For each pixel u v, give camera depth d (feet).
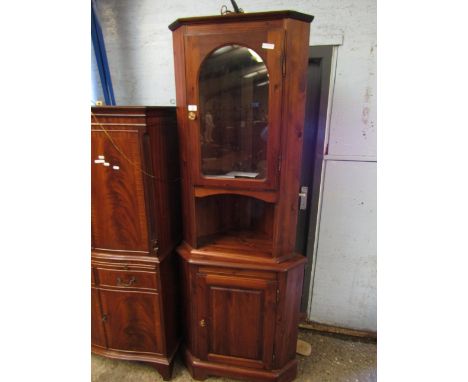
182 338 5.23
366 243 5.21
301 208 5.27
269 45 3.20
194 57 3.44
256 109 3.65
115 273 4.33
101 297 4.49
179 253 4.33
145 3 4.71
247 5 4.43
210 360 4.66
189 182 3.99
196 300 4.35
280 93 3.34
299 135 3.63
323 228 5.27
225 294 4.22
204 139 3.83
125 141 3.75
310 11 4.31
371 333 5.73
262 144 3.73
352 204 5.04
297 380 4.85
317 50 4.41
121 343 4.71
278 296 4.06
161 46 4.84
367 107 4.52
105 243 4.27
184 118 3.75
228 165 3.97
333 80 4.51
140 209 4.02
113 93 5.00
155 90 5.05
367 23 4.21
